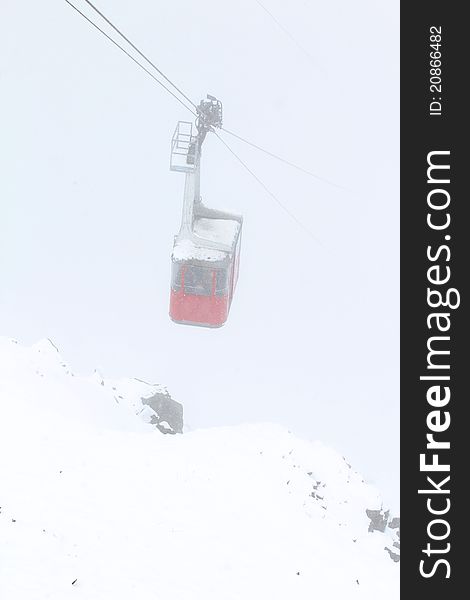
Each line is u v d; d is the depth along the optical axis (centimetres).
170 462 2128
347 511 2273
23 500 1741
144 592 1529
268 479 2172
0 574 1454
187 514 1859
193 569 1655
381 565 1961
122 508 1823
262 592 1641
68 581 1491
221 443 2364
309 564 1811
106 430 2305
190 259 2366
